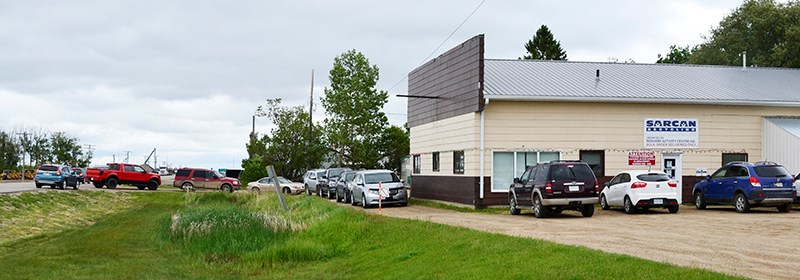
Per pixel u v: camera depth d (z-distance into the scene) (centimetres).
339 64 5216
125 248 2078
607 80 3173
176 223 2283
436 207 3100
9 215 2912
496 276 1166
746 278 966
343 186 3603
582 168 2311
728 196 2530
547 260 1195
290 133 6194
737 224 1964
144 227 2695
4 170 8881
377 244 1836
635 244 1454
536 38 7875
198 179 5381
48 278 1555
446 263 1384
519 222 2102
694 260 1199
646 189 2430
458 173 3056
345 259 1764
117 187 5575
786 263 1173
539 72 3278
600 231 1770
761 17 5131
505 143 2861
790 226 1891
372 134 5309
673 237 1605
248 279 1596
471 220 2208
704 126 3000
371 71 5212
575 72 3325
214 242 2044
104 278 1573
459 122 3041
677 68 3544
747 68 3600
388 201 3141
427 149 3519
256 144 6306
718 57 5447
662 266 1060
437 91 3369
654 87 3095
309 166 6244
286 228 2195
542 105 2889
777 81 3350
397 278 1398
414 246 1661
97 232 2567
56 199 3825
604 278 1027
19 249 2062
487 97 2805
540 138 2884
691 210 2623
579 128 2909
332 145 5594
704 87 3147
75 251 2009
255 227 2150
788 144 2859
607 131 2927
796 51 4897
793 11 5006
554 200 2272
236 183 5422
